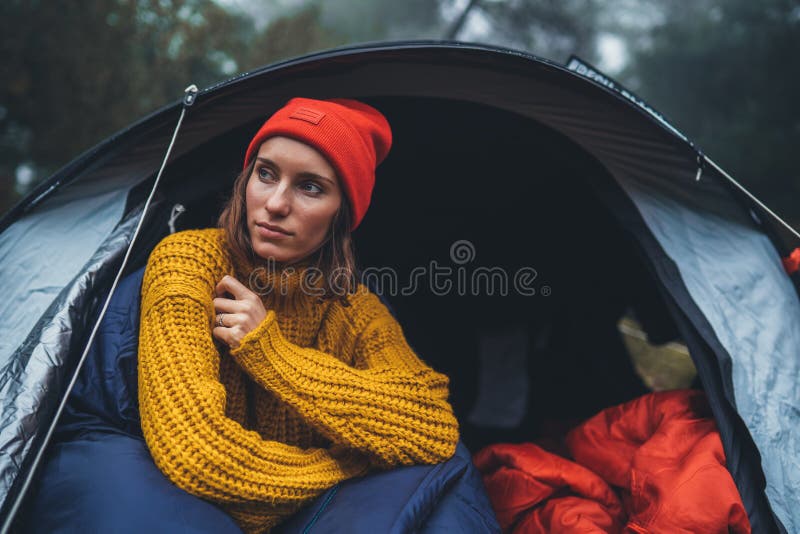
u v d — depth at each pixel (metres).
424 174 2.35
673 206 1.84
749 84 12.48
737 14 13.45
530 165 2.28
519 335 2.65
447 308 2.64
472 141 2.17
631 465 1.48
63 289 1.37
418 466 1.21
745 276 1.77
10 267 1.58
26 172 7.94
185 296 1.12
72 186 1.68
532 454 1.58
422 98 1.95
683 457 1.44
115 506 0.96
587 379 2.57
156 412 1.04
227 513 1.07
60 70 7.21
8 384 1.16
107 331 1.25
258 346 1.12
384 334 1.38
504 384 2.57
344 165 1.19
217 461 1.01
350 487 1.19
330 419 1.14
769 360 1.63
